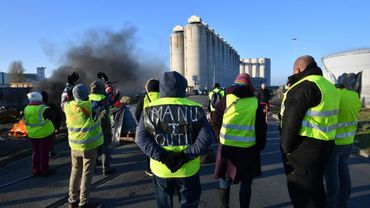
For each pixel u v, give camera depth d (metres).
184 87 3.24
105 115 6.51
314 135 3.39
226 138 4.14
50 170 6.81
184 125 3.06
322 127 3.40
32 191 5.80
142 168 7.20
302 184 3.45
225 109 4.20
